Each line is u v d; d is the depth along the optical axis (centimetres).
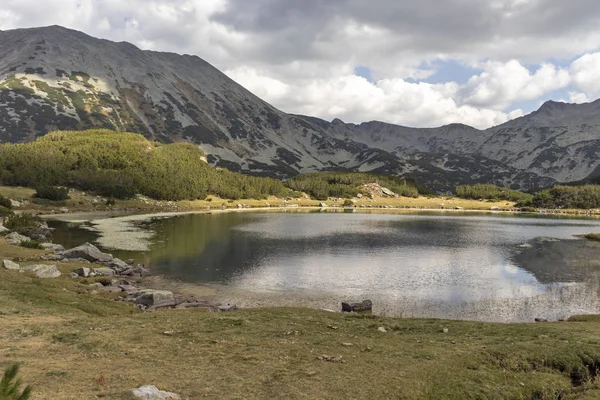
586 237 11531
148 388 1552
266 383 1778
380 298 5038
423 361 2222
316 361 2123
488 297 5144
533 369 2273
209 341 2389
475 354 2350
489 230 13538
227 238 10094
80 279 4962
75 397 1470
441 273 6550
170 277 5853
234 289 5294
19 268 4731
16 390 876
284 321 3128
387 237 11069
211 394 1625
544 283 5925
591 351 2436
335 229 12900
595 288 5641
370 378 1917
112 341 2259
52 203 16450
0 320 2567
